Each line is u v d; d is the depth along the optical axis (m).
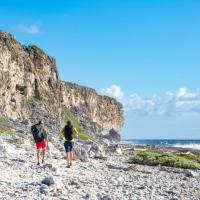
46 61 152.38
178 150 105.06
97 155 41.31
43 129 29.56
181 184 24.64
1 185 17.89
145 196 17.89
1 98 108.31
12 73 119.88
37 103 134.88
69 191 17.42
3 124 83.25
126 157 47.09
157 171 32.91
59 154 40.56
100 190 18.62
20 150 40.47
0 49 112.88
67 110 188.25
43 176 22.42
